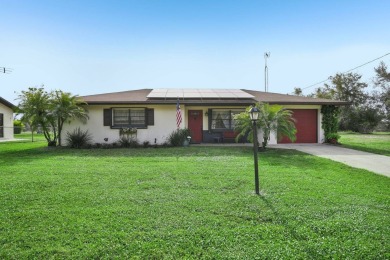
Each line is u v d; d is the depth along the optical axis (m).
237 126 12.66
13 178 6.58
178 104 14.34
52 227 3.65
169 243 3.22
